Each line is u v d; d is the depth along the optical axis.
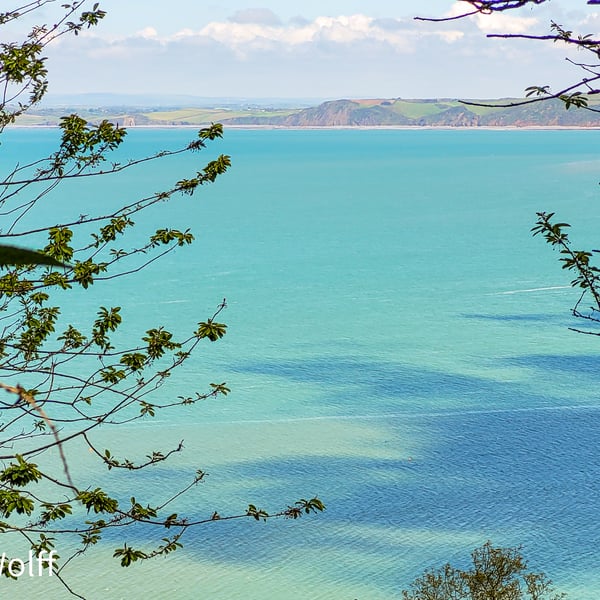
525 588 37.41
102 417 12.20
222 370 76.62
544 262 135.88
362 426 62.25
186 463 54.41
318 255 148.00
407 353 83.31
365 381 73.75
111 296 110.56
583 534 44.34
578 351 82.31
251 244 160.88
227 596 38.75
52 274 12.50
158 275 126.06
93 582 39.31
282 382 73.25
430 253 148.62
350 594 39.22
